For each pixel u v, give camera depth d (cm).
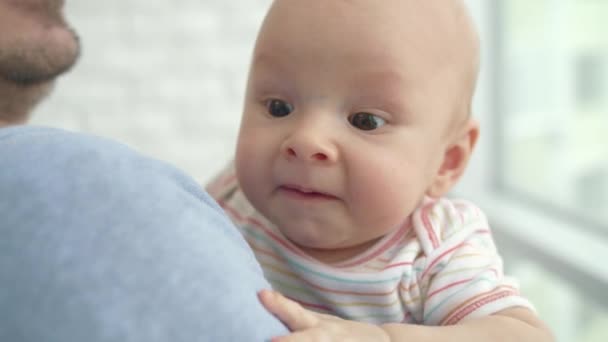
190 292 47
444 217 77
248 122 73
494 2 198
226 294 49
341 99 68
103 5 203
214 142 219
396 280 72
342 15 68
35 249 45
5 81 80
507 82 202
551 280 167
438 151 75
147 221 49
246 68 217
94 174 50
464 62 76
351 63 67
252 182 71
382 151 68
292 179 68
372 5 68
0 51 77
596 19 173
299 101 69
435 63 72
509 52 202
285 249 77
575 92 181
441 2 74
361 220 70
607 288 141
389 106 69
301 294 77
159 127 214
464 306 69
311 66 68
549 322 170
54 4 83
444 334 62
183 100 214
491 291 70
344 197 69
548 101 190
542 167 193
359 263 75
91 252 46
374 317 74
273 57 70
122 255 47
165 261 48
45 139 53
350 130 69
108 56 206
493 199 200
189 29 210
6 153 50
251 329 48
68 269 45
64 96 204
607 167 171
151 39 208
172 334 45
